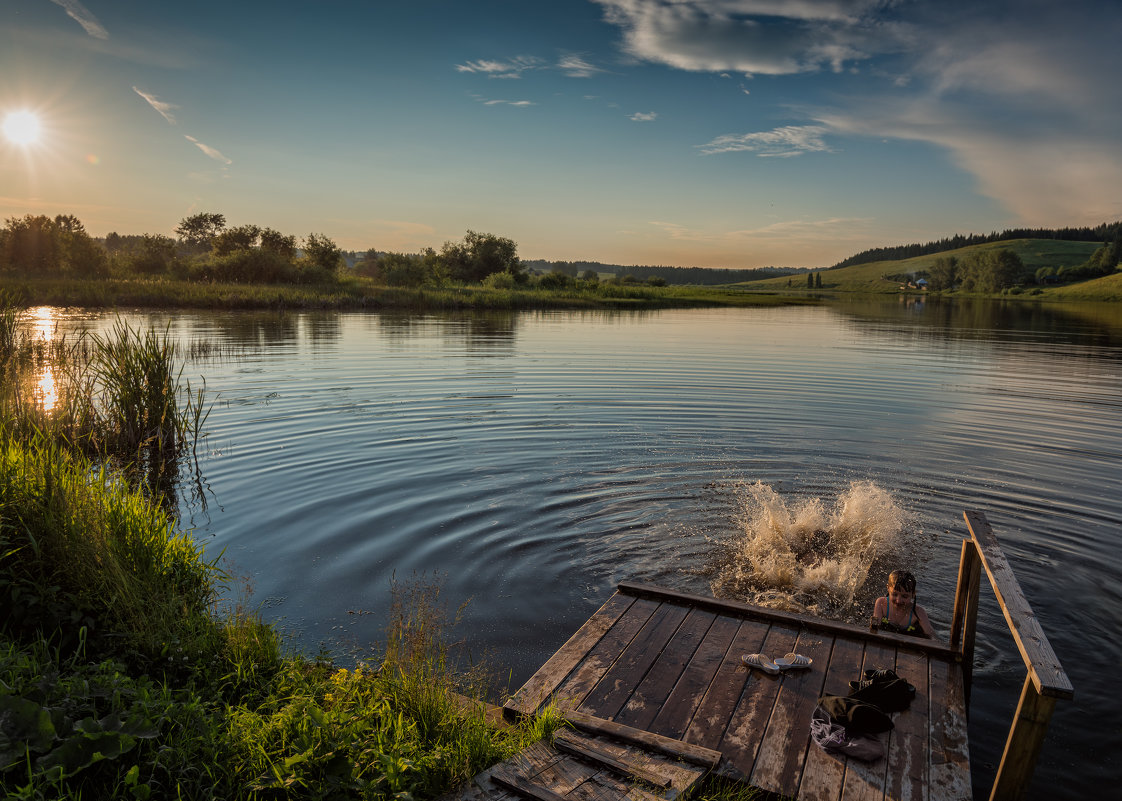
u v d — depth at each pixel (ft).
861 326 142.31
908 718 15.30
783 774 13.55
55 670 13.85
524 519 28.78
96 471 26.20
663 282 460.14
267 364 68.03
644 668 17.39
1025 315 201.26
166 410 38.99
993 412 50.39
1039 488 33.45
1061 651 19.74
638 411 48.73
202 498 30.78
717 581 24.00
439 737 14.10
